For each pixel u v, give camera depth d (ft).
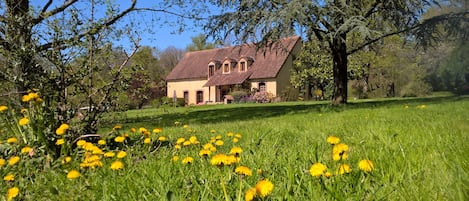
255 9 42.98
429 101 40.73
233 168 7.03
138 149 11.72
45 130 11.14
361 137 12.17
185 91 135.03
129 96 14.76
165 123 30.48
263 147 10.94
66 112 12.28
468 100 37.42
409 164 6.86
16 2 17.97
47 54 12.51
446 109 25.95
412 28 47.88
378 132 12.73
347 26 37.76
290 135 14.55
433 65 71.61
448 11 50.55
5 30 12.82
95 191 6.69
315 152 8.00
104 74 13.70
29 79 12.35
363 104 45.47
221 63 126.82
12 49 12.41
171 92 138.82
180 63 142.72
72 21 13.08
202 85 129.90
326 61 101.76
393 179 6.27
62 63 12.60
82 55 13.01
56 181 7.82
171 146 12.29
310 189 5.70
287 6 37.37
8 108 11.84
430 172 6.56
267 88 111.34
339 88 50.90
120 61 13.93
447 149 8.46
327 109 38.06
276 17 38.19
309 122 21.06
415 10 45.73
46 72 12.70
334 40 49.29
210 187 6.31
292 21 37.19
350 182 6.03
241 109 54.75
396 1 43.96
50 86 12.29
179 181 6.96
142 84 14.99
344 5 38.19
